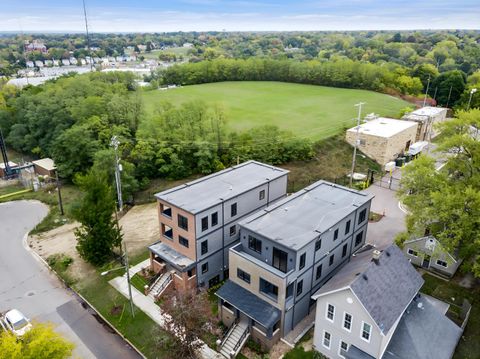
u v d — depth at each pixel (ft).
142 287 113.70
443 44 598.34
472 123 115.34
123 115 226.79
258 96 331.36
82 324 102.27
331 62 396.98
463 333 91.81
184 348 83.05
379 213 152.05
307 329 96.02
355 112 274.77
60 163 213.25
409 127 217.77
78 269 124.77
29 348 68.08
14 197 190.49
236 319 95.50
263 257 95.20
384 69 357.61
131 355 92.22
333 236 101.14
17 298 112.88
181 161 193.26
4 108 279.49
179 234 109.70
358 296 75.77
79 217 119.34
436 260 114.11
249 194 118.52
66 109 238.48
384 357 77.51
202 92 350.02
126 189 172.96
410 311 86.02
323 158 200.23
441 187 104.78
